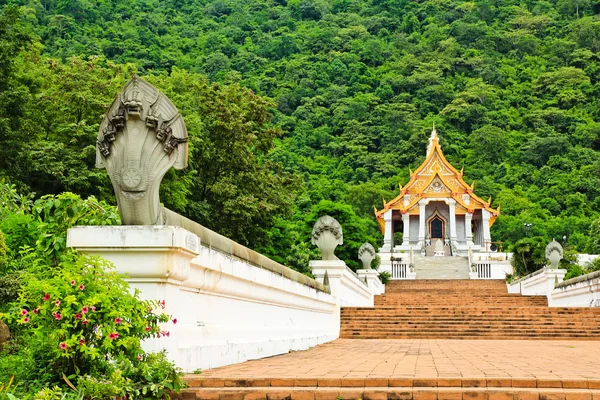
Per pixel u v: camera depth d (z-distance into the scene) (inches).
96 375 259.8
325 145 4173.2
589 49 5241.1
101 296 253.3
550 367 398.3
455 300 1267.2
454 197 2561.5
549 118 4404.5
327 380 310.0
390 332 916.0
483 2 5880.9
